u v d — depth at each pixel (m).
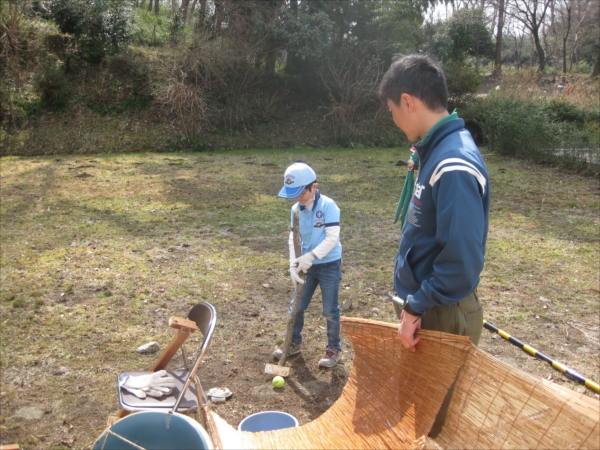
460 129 2.17
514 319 4.87
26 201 9.08
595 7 41.53
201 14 17.75
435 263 2.04
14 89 16.08
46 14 17.73
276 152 16.34
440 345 2.14
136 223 7.89
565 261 6.46
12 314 4.72
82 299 5.11
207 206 9.02
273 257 6.48
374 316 4.91
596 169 12.30
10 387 3.61
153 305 5.02
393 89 2.23
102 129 16.41
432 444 2.05
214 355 4.16
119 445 2.02
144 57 18.09
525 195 10.22
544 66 41.84
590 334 4.59
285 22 18.11
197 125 16.72
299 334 4.12
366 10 18.39
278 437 2.45
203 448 1.91
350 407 2.54
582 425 1.73
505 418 1.94
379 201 9.65
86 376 3.78
